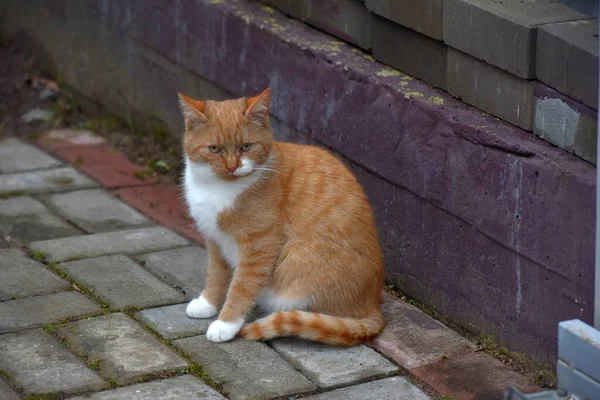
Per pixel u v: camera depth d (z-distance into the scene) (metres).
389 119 5.61
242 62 6.92
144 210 7.04
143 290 5.72
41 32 9.44
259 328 5.09
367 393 4.68
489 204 5.01
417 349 5.10
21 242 6.45
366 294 5.24
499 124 5.08
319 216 5.14
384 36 5.91
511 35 4.90
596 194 4.28
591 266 4.48
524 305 4.93
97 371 4.79
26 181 7.45
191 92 7.64
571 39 4.62
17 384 4.63
